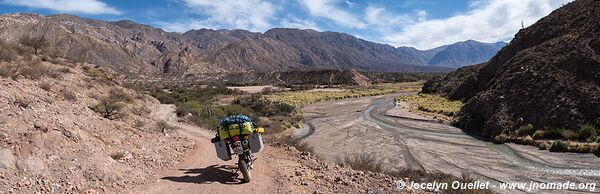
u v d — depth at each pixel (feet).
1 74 38.09
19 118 22.59
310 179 24.30
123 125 38.37
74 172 20.72
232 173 25.93
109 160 24.14
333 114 185.57
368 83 597.52
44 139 21.88
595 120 98.32
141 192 20.48
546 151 88.22
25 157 19.71
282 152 35.60
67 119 27.58
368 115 176.14
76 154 22.68
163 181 23.04
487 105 130.82
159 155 30.07
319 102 258.78
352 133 125.70
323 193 21.31
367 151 95.71
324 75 627.87
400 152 93.91
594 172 67.82
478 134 120.98
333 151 96.22
